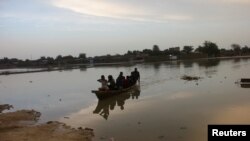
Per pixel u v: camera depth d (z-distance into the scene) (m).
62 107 24.48
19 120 19.95
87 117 20.03
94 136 15.27
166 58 133.50
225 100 22.05
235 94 24.66
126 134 15.26
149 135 14.77
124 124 17.33
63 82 47.66
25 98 31.48
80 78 53.88
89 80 48.34
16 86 46.12
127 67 84.88
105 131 16.11
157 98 25.27
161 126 16.19
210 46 150.12
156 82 38.09
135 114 19.72
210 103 21.25
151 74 52.41
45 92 35.59
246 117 16.56
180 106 20.97
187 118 17.44
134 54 157.88
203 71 54.44
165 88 31.55
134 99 25.75
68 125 18.00
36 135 15.41
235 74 44.47
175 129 15.43
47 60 153.75
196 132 14.62
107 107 23.03
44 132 15.98
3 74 82.25
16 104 27.88
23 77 67.25
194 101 22.45
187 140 13.60
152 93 28.48
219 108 19.36
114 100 25.92
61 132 15.93
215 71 52.69
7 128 17.56
